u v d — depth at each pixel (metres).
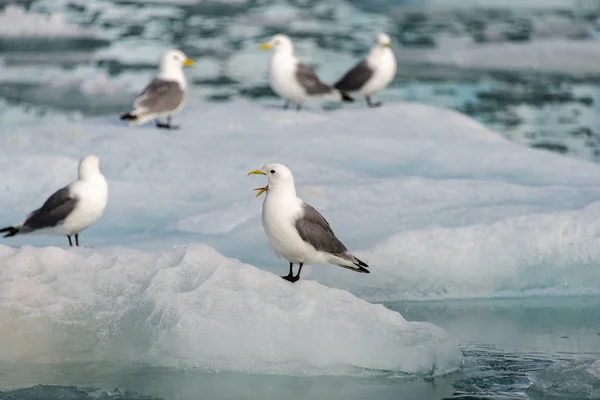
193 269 9.11
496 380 8.34
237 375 8.21
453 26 42.19
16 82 30.95
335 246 9.35
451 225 12.80
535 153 17.61
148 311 8.70
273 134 18.38
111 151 16.45
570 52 36.38
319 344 8.38
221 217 13.49
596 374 8.45
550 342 9.77
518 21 43.09
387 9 46.69
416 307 11.45
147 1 45.97
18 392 7.73
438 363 8.55
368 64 20.84
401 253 11.95
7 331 8.67
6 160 15.55
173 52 18.28
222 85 30.84
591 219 12.70
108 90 30.27
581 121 27.14
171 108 18.06
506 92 30.69
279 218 9.09
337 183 14.94
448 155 17.30
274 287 9.01
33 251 9.44
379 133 18.78
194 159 16.28
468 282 11.99
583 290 12.18
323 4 48.06
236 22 42.34
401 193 14.38
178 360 8.38
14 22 39.47
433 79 32.44
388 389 8.00
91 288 9.08
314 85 19.89
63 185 14.94
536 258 12.23
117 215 13.88
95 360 8.49
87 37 38.22
